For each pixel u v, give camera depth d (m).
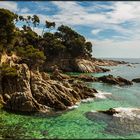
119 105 54.69
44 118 42.59
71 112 46.88
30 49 75.75
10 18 73.19
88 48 187.75
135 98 64.38
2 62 60.38
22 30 134.00
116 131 36.81
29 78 52.94
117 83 91.69
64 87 55.97
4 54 64.88
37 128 37.12
